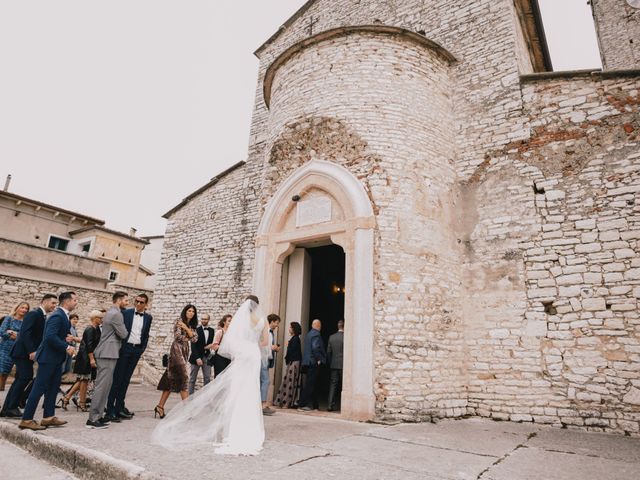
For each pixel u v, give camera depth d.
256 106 11.88
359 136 6.94
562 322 6.15
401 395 5.71
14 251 14.01
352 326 6.09
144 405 6.60
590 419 5.62
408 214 6.54
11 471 3.41
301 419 5.54
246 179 11.03
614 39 12.73
